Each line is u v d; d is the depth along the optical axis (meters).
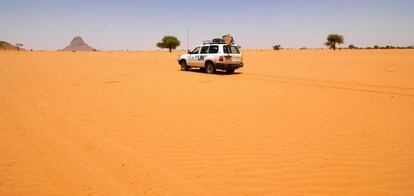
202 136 6.81
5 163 5.44
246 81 16.11
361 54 53.56
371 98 11.16
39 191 4.47
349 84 15.03
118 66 26.36
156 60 36.88
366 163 5.31
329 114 8.67
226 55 19.39
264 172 5.01
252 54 58.75
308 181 4.70
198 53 20.83
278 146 6.14
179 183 4.65
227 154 5.77
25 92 12.55
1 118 8.38
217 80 16.47
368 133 6.89
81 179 4.81
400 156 5.58
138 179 4.79
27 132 7.16
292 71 22.33
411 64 28.44
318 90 13.06
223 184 4.62
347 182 4.66
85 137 6.77
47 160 5.55
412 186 4.52
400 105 9.87
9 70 22.03
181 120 8.14
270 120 8.09
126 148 6.11
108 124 7.78
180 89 13.24
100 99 11.00
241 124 7.72
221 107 9.66
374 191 4.39
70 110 9.30
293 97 11.36
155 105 9.97
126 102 10.47
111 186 4.57
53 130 7.30
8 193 4.42
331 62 32.62
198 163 5.38
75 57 45.00
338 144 6.21
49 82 15.59
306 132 7.01
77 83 15.19
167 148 6.10
